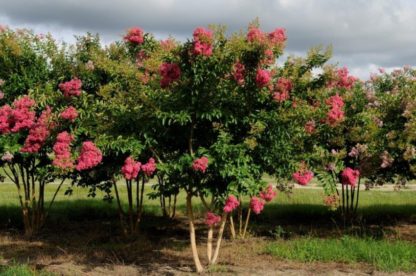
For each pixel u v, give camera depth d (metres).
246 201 14.02
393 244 8.50
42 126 7.75
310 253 8.01
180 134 7.15
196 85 6.53
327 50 7.77
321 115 7.51
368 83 11.47
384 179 10.73
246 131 7.16
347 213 11.90
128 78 8.75
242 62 6.61
